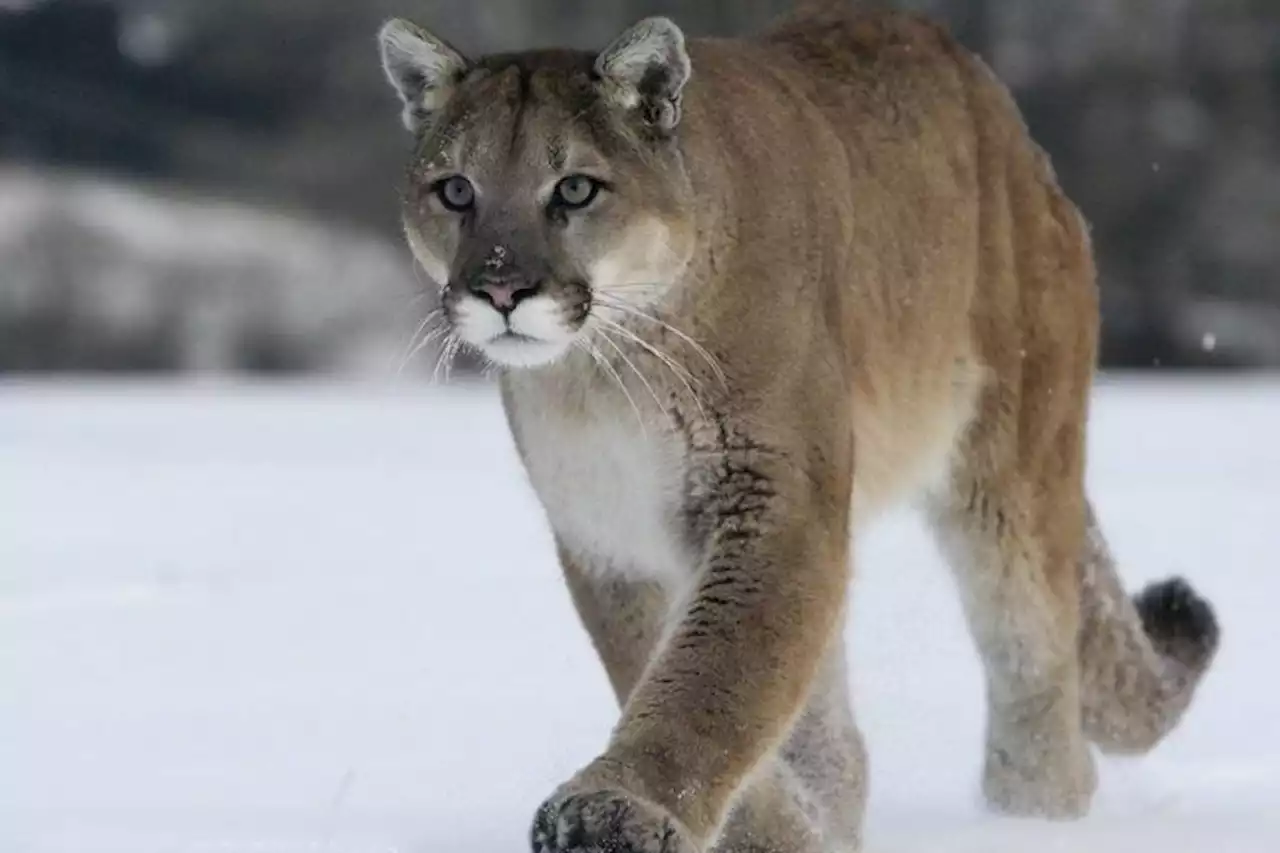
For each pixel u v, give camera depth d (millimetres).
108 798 10055
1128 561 17203
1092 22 43594
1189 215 43156
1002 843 10008
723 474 9062
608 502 9391
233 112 46125
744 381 9062
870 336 10078
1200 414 30188
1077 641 11273
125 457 25453
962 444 10930
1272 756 11633
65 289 43844
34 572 17016
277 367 43938
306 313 43969
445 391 38531
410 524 19891
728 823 9352
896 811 10961
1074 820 10789
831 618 9039
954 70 11117
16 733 11492
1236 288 43031
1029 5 43688
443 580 16641
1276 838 9766
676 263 9047
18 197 44781
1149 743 11773
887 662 13156
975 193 10906
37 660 13516
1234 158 43375
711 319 9086
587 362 9164
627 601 9680
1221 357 42594
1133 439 26609
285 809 9898
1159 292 43000
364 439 27750
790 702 8750
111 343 43750
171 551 18141
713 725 8477
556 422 9312
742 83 9750
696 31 40031
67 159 46062
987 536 11008
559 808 7820
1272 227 43031
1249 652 13914
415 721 11820
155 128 46594
